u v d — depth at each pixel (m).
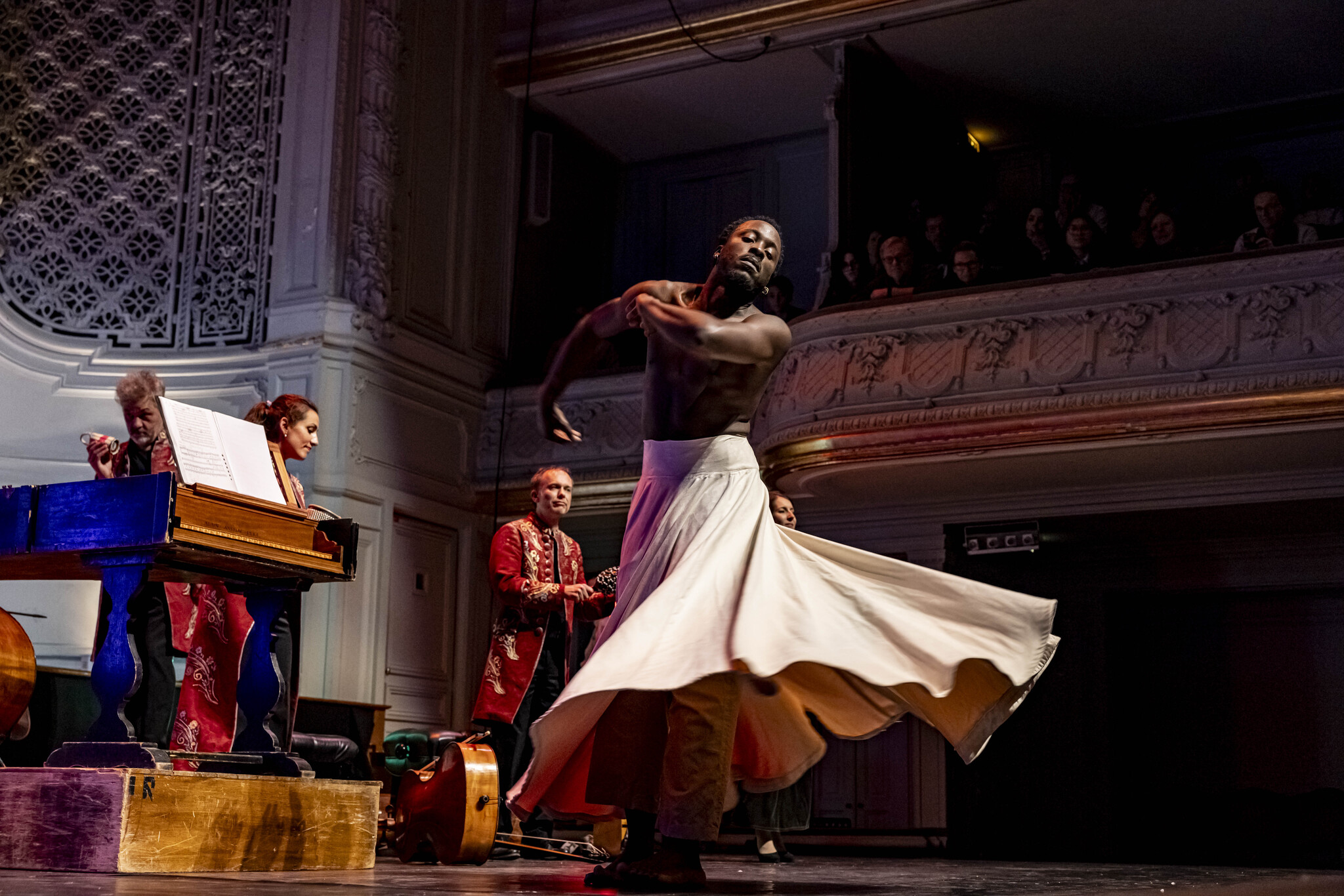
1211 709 10.50
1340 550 9.81
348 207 10.04
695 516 2.70
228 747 3.94
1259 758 10.28
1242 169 9.27
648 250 12.62
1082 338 8.20
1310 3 9.56
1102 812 10.19
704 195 12.53
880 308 8.79
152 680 3.14
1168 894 2.61
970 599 2.62
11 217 9.97
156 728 3.14
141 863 2.77
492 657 4.62
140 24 10.43
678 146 12.48
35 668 4.17
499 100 11.59
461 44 11.18
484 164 11.38
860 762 9.99
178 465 3.06
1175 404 7.81
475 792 3.81
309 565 3.31
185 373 9.87
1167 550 10.34
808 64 10.81
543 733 2.38
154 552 3.02
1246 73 10.61
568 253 12.21
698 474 2.76
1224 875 4.48
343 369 9.66
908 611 2.62
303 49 10.26
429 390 10.46
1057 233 9.07
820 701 2.95
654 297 2.92
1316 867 9.17
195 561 3.16
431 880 2.75
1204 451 8.14
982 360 8.41
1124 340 8.08
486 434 10.95
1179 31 10.05
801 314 10.03
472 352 10.96
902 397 8.54
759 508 2.72
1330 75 10.54
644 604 2.48
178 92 10.36
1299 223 8.19
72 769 2.81
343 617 9.42
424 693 10.10
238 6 10.46
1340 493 8.45
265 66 10.32
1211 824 10.04
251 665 3.43
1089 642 10.53
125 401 4.19
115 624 3.05
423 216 10.62
